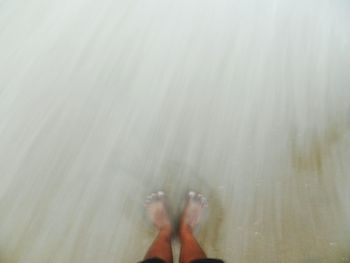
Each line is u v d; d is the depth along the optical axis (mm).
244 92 1449
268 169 1313
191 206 1238
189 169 1306
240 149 1340
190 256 1064
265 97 1444
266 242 1211
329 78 1504
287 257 1193
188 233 1177
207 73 1480
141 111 1386
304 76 1501
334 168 1327
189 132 1359
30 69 1437
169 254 1103
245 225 1233
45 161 1277
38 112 1358
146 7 1615
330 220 1247
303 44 1577
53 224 1196
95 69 1456
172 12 1612
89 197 1241
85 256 1170
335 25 1644
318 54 1559
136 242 1205
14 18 1547
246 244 1209
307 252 1201
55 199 1228
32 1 1595
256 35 1587
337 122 1407
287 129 1383
